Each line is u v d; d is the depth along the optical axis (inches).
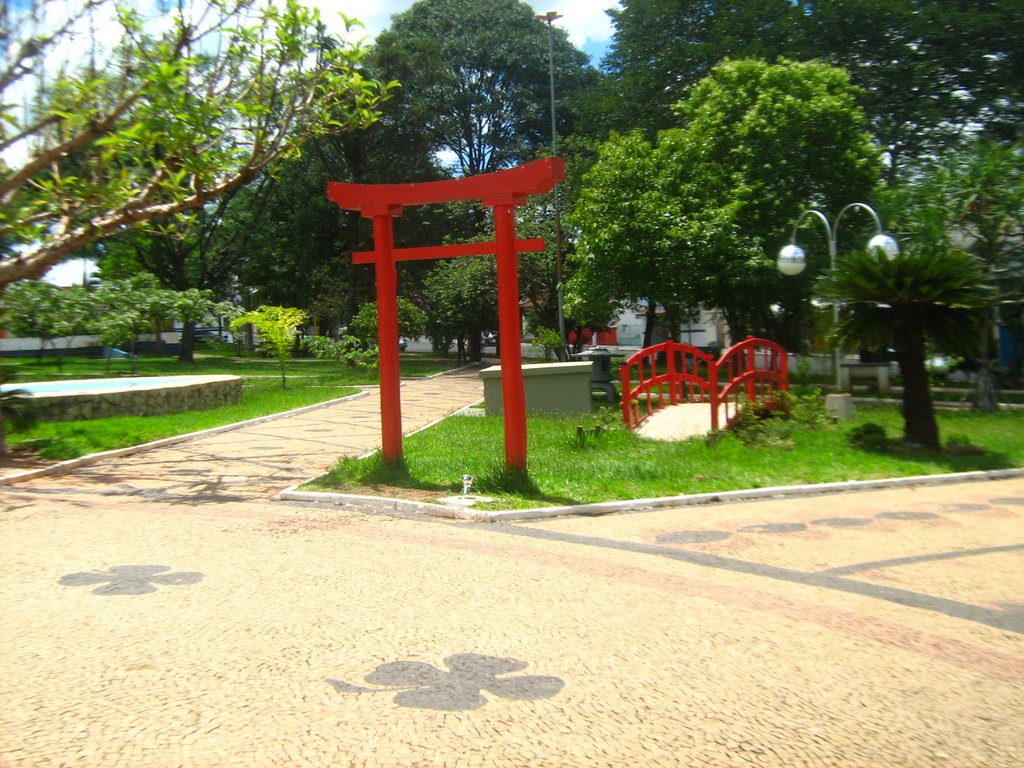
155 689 172.2
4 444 471.2
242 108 432.8
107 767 140.6
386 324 409.7
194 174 452.1
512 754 146.2
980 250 704.4
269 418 711.7
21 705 164.7
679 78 1181.1
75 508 355.3
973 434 542.3
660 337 1934.1
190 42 465.1
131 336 1045.2
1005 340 988.6
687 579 251.6
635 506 351.6
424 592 237.9
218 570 260.2
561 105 1758.1
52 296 964.6
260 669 182.9
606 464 424.5
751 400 549.6
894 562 271.1
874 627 212.4
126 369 1272.1
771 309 1024.9
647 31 1228.5
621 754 146.8
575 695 171.0
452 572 257.9
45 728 154.8
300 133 480.1
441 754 145.8
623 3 1257.4
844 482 394.9
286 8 447.2
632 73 1235.2
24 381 893.8
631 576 254.4
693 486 382.0
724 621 215.6
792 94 842.8
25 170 448.8
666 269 781.9
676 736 153.9
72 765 141.2
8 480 407.5
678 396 690.8
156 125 424.5
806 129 832.9
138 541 297.6
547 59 1766.7
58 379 1006.4
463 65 1765.5
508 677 179.5
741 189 804.0
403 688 173.3
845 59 1055.0
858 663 189.5
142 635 203.5
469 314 1501.0
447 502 349.1
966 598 235.9
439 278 1509.6
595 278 810.8
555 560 271.7
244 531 312.8
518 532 311.0
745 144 839.1
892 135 1075.3
